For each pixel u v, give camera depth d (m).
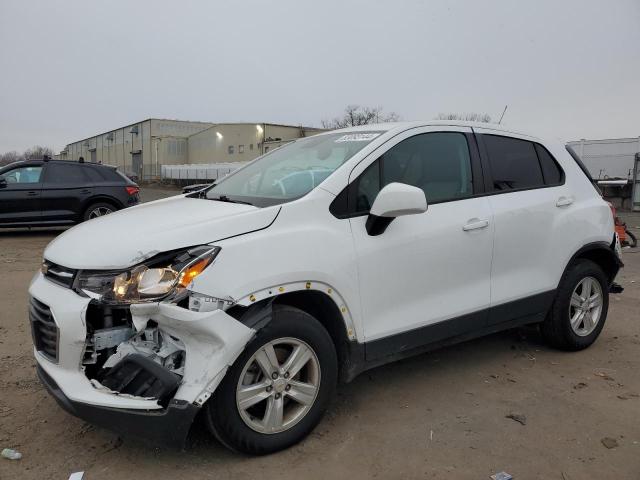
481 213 3.83
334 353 3.13
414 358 4.49
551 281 4.30
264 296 2.80
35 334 3.02
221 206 3.24
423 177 3.67
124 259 2.69
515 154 4.27
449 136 3.90
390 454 3.02
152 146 72.50
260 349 2.84
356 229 3.23
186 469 2.85
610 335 5.15
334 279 3.07
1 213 10.98
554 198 4.34
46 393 3.73
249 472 2.83
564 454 3.03
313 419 3.09
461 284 3.73
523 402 3.68
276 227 2.97
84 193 11.51
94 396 2.66
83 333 2.71
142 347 2.78
